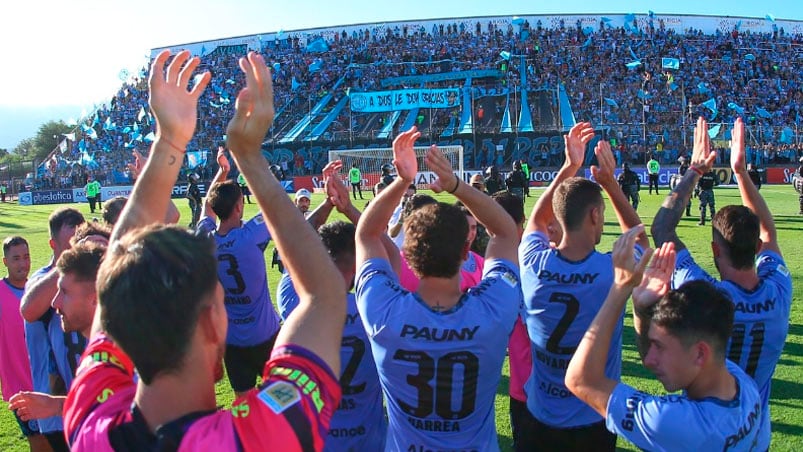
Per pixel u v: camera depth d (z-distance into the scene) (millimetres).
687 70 51344
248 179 1537
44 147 86812
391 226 5824
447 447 2479
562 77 49875
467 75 51094
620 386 2127
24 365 4355
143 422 1317
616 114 44375
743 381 2168
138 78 58188
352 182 29844
